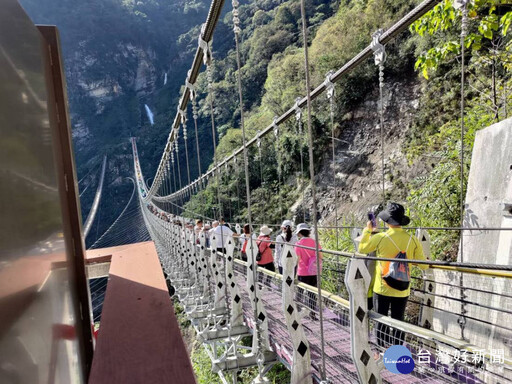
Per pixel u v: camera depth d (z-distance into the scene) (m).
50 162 0.91
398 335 2.78
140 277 1.35
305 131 15.71
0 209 0.51
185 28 125.19
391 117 13.91
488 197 3.90
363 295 1.86
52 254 0.79
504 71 6.22
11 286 0.51
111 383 0.62
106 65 114.75
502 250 3.38
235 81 26.73
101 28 117.62
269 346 3.40
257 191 16.06
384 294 2.84
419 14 3.22
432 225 5.75
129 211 49.41
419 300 4.48
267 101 23.14
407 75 14.24
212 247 5.11
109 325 0.87
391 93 14.30
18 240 0.56
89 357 1.19
